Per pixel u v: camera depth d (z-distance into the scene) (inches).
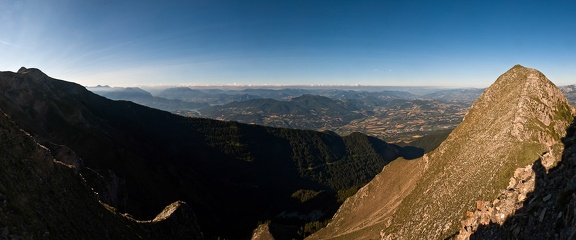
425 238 3710.6
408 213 4805.6
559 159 2042.3
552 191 1758.1
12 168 2242.9
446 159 5398.6
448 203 3909.9
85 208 2842.0
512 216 1951.3
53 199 2454.5
